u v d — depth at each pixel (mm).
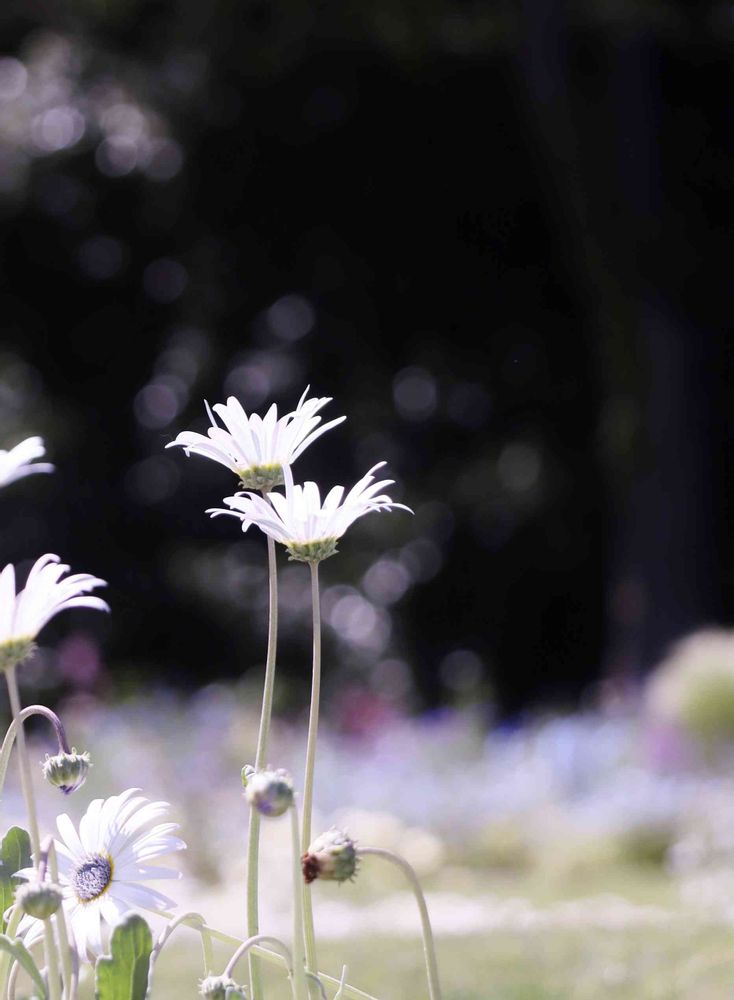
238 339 18156
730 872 6926
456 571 18094
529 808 8859
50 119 17375
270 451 1765
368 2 15141
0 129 17156
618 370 15781
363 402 17828
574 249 15859
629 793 8766
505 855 8094
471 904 6426
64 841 1709
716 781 9258
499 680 18078
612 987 4117
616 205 15281
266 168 17672
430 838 8070
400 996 4102
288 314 18125
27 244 18016
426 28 15094
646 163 15516
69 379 18312
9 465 1366
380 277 17828
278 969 4379
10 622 1438
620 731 10680
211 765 9344
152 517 17984
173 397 18250
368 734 12227
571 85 15047
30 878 1518
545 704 17859
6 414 17234
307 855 1548
